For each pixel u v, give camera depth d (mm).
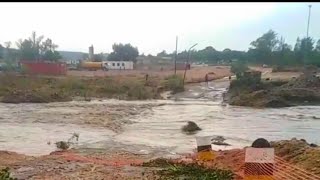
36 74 69062
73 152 18703
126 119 33781
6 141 23266
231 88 56906
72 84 58625
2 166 13883
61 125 29719
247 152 11273
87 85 59594
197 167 12898
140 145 21797
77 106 43250
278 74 71562
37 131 26906
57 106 43156
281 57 98062
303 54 96562
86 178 12156
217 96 55156
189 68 93562
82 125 29828
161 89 60000
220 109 42844
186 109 42375
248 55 115750
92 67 95250
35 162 14883
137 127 29484
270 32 114812
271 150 11172
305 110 42406
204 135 25844
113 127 29172
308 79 55312
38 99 47625
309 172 12109
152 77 70812
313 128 29938
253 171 11180
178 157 17625
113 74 79812
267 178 11000
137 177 12102
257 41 113062
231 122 32781
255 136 25922
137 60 126000
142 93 54031
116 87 58000
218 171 12367
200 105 46625
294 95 48469
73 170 13344
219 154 16641
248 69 77938
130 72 87938
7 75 60156
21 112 37312
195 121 33000
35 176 12484
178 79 62844
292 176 11375
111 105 44781
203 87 63312
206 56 136000
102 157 17172
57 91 52875
